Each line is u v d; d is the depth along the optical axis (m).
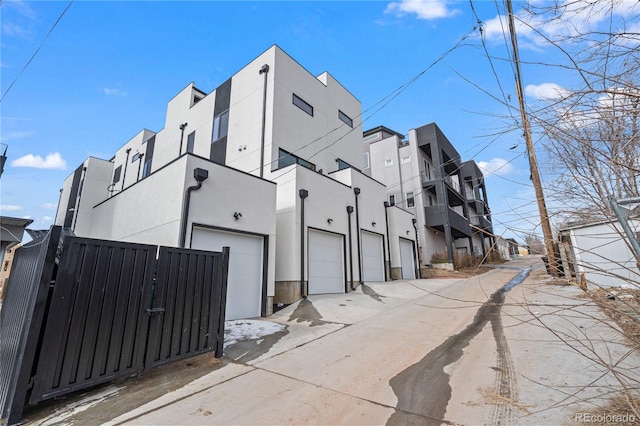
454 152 23.86
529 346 4.09
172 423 2.48
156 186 7.42
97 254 3.13
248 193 7.79
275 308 8.30
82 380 2.86
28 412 2.70
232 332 5.65
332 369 3.67
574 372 3.09
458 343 4.55
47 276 2.76
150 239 7.17
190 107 15.25
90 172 18.39
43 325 2.73
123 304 3.27
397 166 21.11
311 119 13.05
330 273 10.21
